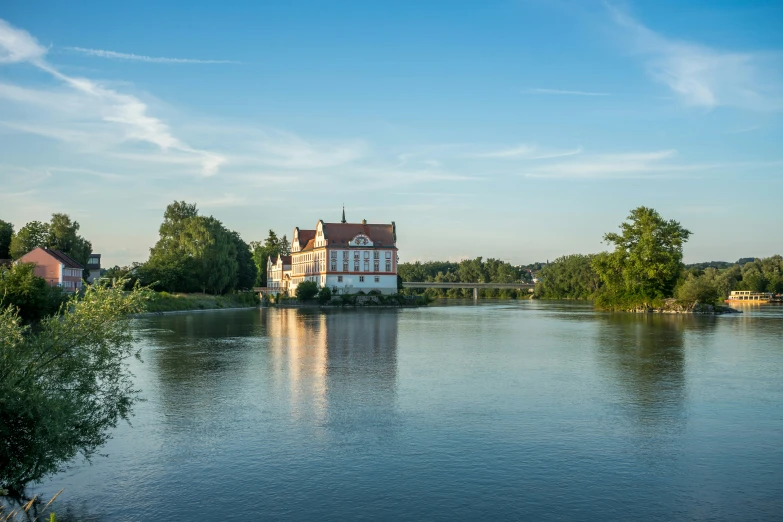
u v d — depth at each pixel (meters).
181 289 136.88
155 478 19.47
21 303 56.66
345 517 16.64
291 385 34.25
